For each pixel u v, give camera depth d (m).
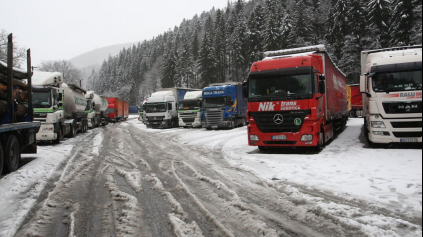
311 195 5.52
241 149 12.33
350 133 16.70
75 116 20.52
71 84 19.17
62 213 4.77
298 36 52.59
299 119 9.83
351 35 42.25
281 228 4.02
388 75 10.34
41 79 15.04
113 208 4.98
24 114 9.33
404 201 4.96
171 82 77.94
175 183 6.67
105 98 37.47
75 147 14.12
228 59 79.81
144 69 124.75
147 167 8.65
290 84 10.01
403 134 10.19
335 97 14.60
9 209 4.94
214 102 23.03
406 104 10.06
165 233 3.91
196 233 3.86
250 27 61.91
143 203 5.21
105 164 9.34
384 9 39.09
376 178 6.50
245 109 27.41
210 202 5.21
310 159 9.16
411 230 3.83
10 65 7.95
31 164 9.27
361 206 4.82
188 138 17.78
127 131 25.12
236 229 4.00
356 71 41.44
